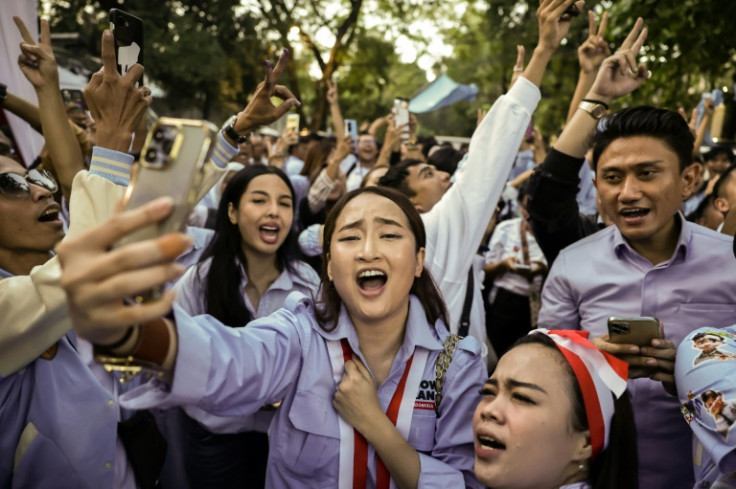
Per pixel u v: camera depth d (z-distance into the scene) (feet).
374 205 5.65
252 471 8.70
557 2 7.77
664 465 7.01
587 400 4.77
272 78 6.49
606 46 8.55
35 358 5.57
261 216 9.02
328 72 62.90
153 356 3.77
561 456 4.79
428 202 10.59
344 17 70.08
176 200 3.01
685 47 21.83
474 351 5.95
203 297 9.13
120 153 5.77
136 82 5.85
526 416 4.73
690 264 7.22
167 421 8.93
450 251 7.88
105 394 6.00
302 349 5.57
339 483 5.48
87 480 5.82
